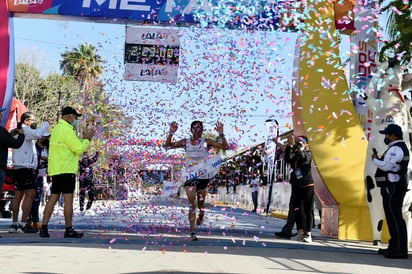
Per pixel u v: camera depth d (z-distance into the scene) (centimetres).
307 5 824
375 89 761
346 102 849
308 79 835
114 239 641
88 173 1135
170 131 741
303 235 795
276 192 1633
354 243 798
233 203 2212
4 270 426
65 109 729
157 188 985
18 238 691
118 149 990
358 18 794
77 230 838
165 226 873
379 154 748
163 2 894
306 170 801
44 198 1625
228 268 474
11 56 883
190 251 595
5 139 686
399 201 627
